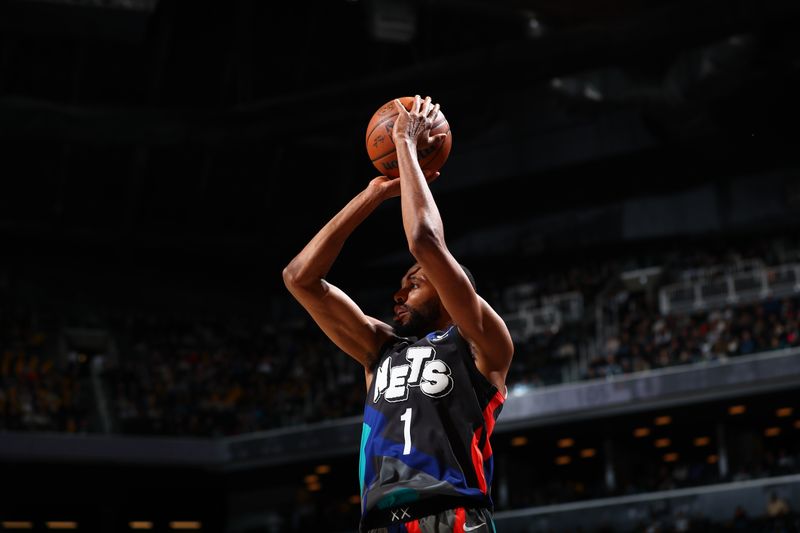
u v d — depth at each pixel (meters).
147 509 40.09
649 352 34.31
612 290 40.97
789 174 40.91
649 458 37.19
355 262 48.31
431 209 3.68
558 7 36.28
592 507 32.38
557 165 46.00
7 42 41.09
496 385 3.75
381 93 39.06
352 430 35.44
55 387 37.44
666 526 30.72
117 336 43.75
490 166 47.44
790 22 33.22
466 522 3.43
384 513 3.51
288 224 48.84
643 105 39.81
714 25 33.09
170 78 44.28
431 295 4.06
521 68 36.69
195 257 49.03
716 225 42.31
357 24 44.47
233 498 40.41
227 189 47.28
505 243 47.00
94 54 42.53
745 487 29.97
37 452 34.56
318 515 37.91
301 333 44.81
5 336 40.44
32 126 40.19
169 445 36.66
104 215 46.25
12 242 45.41
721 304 36.03
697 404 32.50
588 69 36.38
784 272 35.03
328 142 47.00
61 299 45.53
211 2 42.47
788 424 33.94
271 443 36.72
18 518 39.75
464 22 43.81
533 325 38.94
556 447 37.22
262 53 44.84
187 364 41.66
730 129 39.72
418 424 3.60
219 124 41.12
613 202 44.81
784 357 30.73
